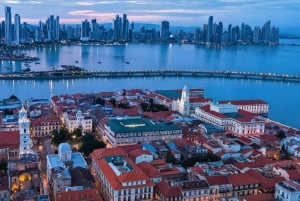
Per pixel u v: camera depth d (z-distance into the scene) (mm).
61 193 196625
